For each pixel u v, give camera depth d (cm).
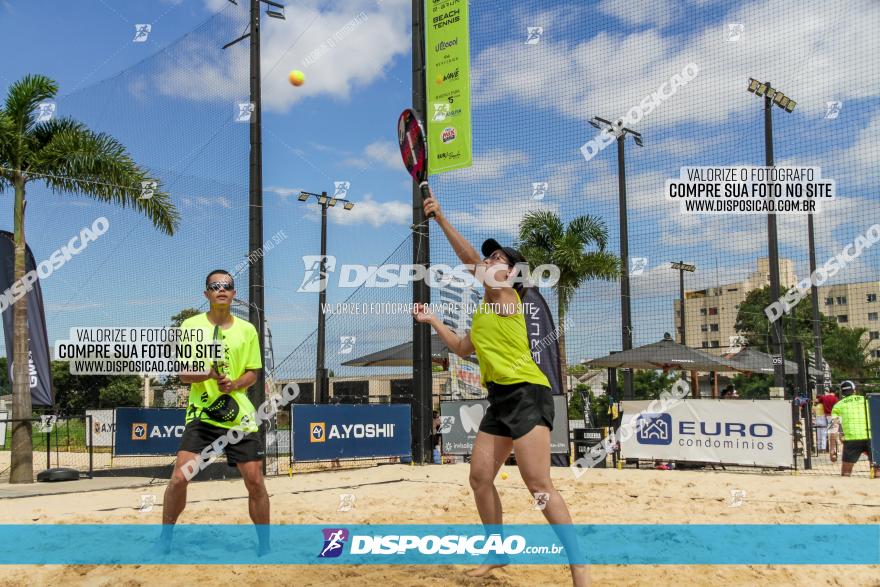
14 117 1008
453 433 1120
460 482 843
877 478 899
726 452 991
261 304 972
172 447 1041
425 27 1102
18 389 991
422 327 1105
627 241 1370
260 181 994
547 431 346
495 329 353
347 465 1196
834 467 1140
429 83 1030
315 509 636
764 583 362
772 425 962
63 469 991
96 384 1298
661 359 1207
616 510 621
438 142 1020
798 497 709
